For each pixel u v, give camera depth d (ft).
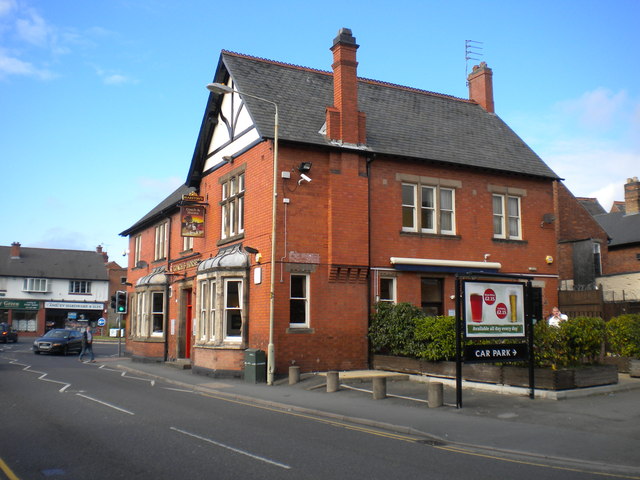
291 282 61.93
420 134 74.18
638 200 119.03
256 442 30.73
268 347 57.88
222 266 65.05
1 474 24.06
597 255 104.94
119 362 90.94
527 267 75.92
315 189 63.41
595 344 49.52
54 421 36.47
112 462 26.12
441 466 26.27
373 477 24.09
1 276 205.36
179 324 83.15
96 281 220.23
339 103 65.98
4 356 108.68
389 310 63.67
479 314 43.11
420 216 69.67
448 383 53.78
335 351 62.49
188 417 38.63
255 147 65.92
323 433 33.86
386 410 41.50
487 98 88.02
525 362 47.93
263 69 72.49
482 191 74.23
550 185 79.71
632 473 25.49
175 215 91.25
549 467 26.58
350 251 63.72
